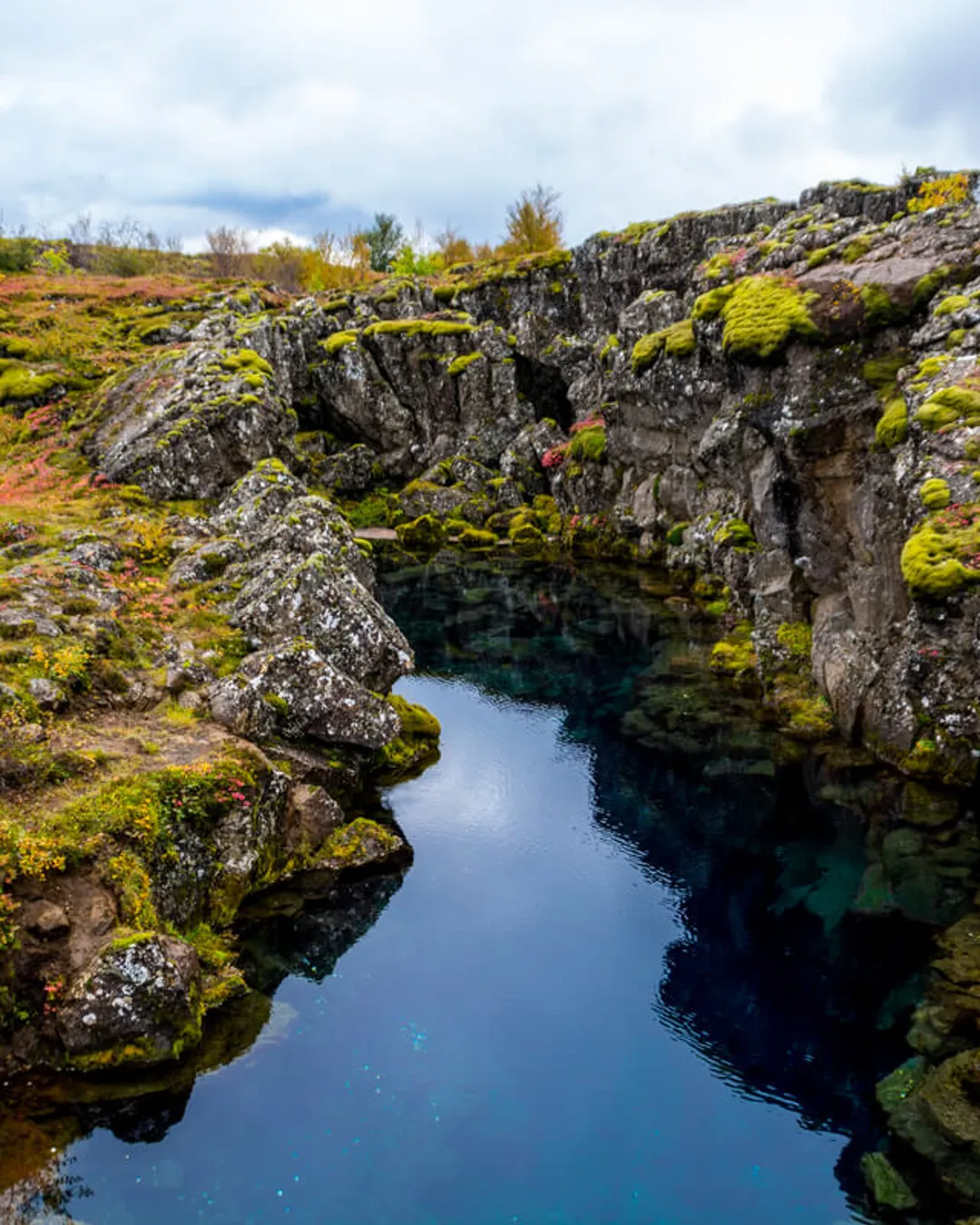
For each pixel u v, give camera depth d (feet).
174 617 51.03
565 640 81.25
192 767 36.01
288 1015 32.19
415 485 135.85
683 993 34.55
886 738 51.26
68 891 29.58
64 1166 24.72
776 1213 24.89
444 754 56.80
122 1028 27.66
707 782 51.80
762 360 61.77
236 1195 24.56
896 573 53.16
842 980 35.06
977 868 41.75
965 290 56.44
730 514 82.84
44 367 104.88
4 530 59.88
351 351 138.00
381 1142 26.89
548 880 42.70
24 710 36.86
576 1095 29.19
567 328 148.46
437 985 34.68
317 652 46.47
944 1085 29.04
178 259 212.23
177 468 78.18
